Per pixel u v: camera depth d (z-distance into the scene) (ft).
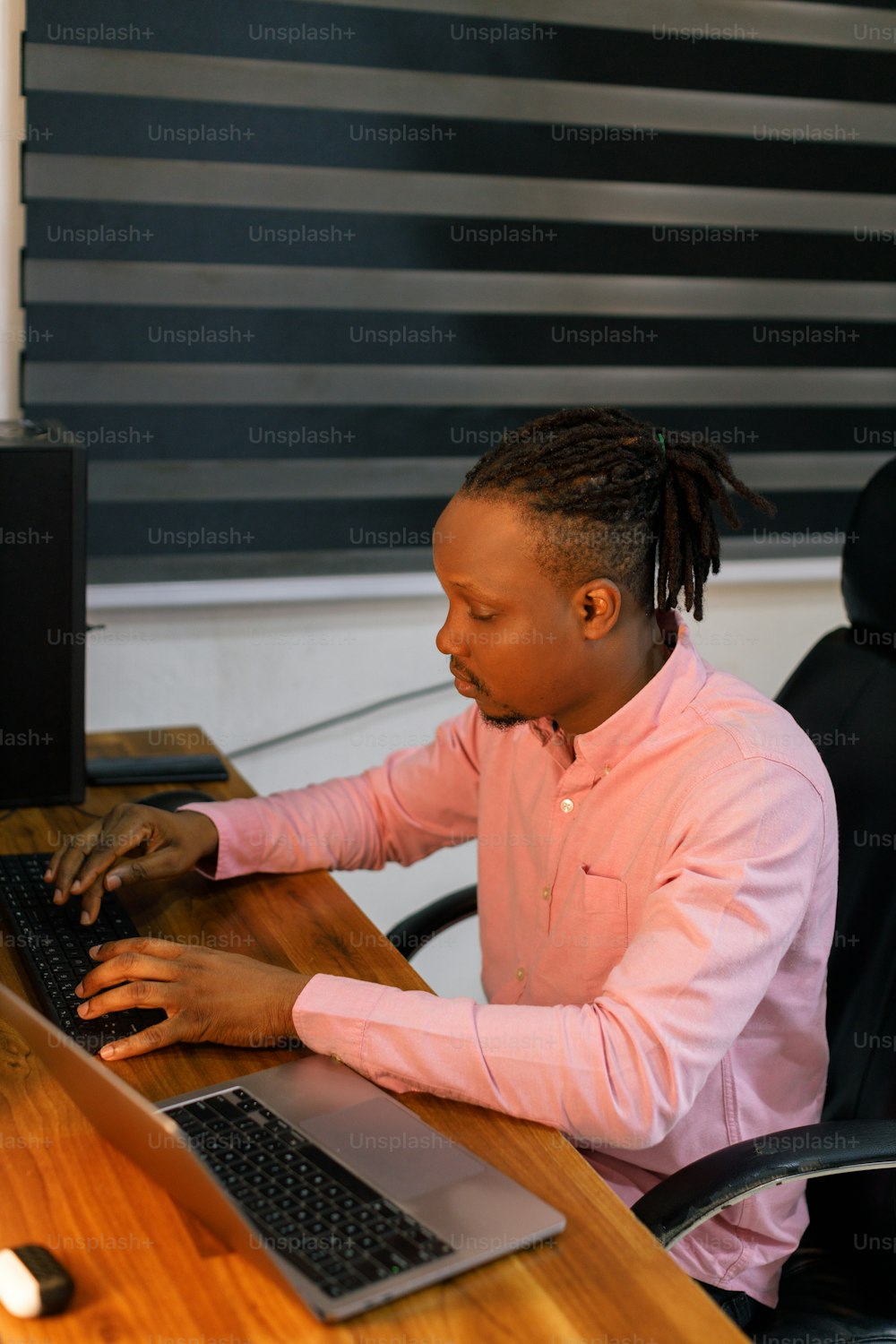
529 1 6.53
